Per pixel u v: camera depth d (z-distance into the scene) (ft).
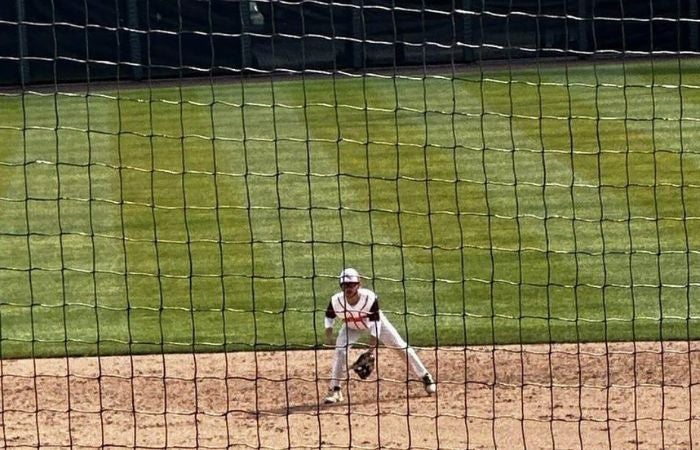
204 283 188.24
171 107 341.41
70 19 388.37
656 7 379.76
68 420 131.54
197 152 288.51
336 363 135.85
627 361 147.74
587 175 253.44
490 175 256.73
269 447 123.24
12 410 133.49
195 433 127.03
